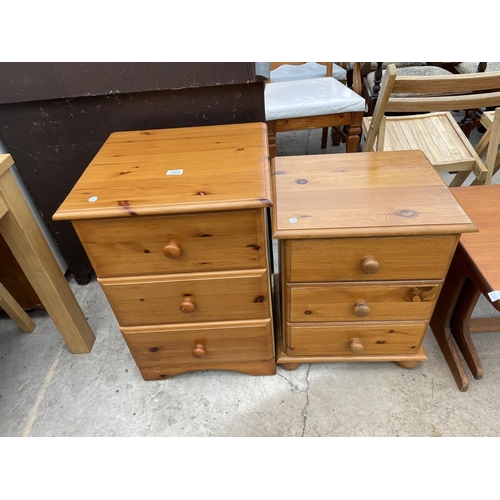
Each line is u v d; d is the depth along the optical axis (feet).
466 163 4.89
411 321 3.39
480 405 3.58
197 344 3.56
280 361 3.81
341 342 3.62
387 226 2.72
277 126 5.96
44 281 3.67
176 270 3.00
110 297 3.18
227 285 3.08
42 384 4.06
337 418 3.57
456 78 3.58
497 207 3.59
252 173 2.84
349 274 3.05
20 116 3.77
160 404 3.80
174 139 3.45
